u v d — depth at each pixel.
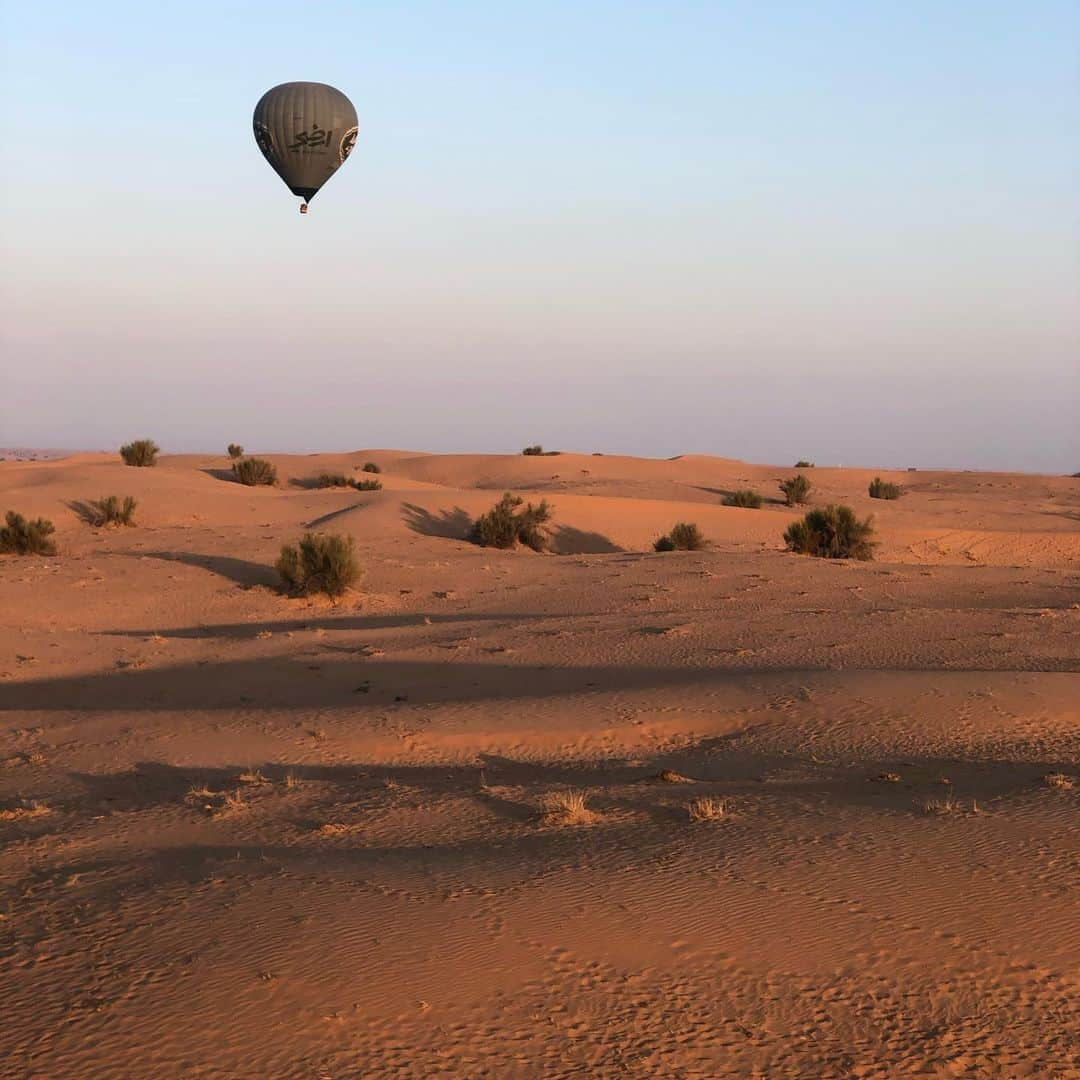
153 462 64.44
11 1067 6.00
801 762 13.24
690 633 22.39
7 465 61.88
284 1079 5.93
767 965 7.28
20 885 8.95
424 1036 6.37
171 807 11.50
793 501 62.47
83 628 25.50
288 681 18.91
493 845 9.77
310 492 51.91
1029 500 70.31
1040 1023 6.68
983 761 13.12
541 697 16.58
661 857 9.21
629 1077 6.07
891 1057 6.32
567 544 43.50
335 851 9.64
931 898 8.31
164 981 6.89
